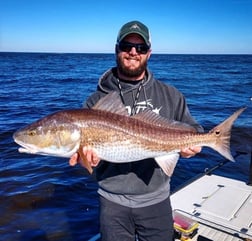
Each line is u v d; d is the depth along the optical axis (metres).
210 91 8.95
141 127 1.05
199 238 1.30
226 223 1.39
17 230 1.90
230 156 1.11
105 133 1.01
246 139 3.86
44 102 6.73
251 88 9.75
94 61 31.00
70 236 1.85
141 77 1.13
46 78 12.75
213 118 5.20
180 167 2.89
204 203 1.55
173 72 16.67
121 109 1.06
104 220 1.12
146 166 1.08
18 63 26.00
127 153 1.04
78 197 2.29
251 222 1.40
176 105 1.14
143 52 1.07
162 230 1.12
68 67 21.03
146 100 1.11
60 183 2.50
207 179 1.86
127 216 1.10
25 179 2.57
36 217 2.04
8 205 2.17
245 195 1.65
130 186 1.07
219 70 18.81
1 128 4.21
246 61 34.41
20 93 8.13
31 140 1.03
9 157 3.05
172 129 1.08
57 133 1.00
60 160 2.96
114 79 1.14
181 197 1.62
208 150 3.31
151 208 1.09
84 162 1.01
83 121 1.00
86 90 8.93
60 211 2.11
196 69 19.62
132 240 1.15
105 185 1.10
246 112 5.57
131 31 1.05
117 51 1.10
